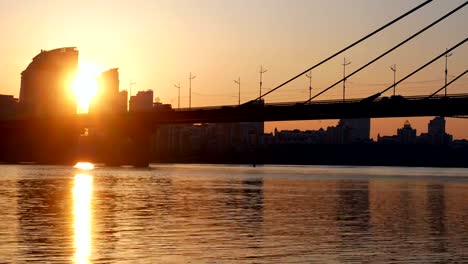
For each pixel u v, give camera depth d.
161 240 46.44
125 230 51.56
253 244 45.34
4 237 46.69
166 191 101.44
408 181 159.12
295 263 38.97
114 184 119.44
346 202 84.19
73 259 39.09
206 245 44.59
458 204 82.88
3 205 71.50
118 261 38.78
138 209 69.44
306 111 175.50
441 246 45.44
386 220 61.88
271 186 122.00
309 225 56.78
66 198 83.19
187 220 59.38
